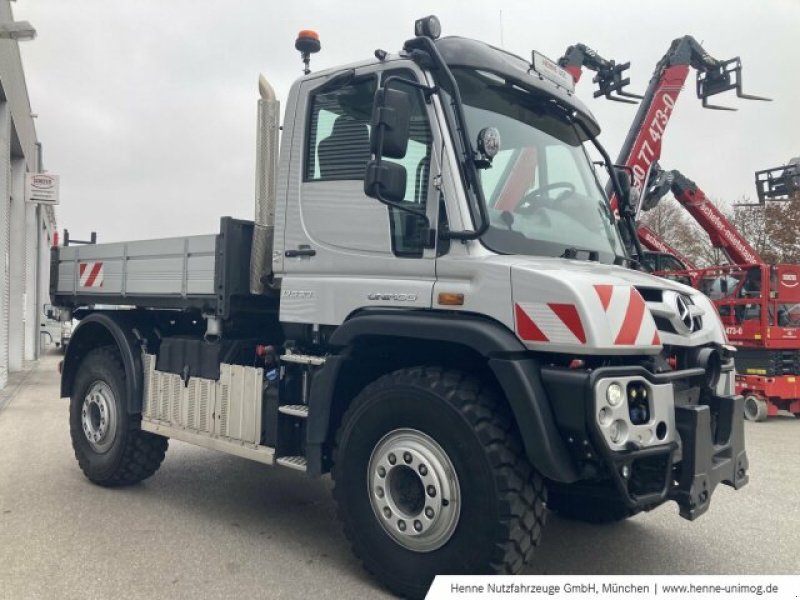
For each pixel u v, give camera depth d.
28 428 8.73
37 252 20.25
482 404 3.42
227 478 6.25
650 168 13.22
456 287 3.59
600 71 12.31
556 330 3.22
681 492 3.34
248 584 3.86
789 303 11.26
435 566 3.49
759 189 15.99
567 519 5.14
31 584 3.80
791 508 5.60
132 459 5.61
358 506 3.82
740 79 13.01
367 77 4.14
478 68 3.98
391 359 4.07
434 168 3.74
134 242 5.69
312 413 4.00
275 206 4.58
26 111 18.30
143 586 3.80
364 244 4.04
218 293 4.75
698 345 3.86
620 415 3.16
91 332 6.14
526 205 4.05
